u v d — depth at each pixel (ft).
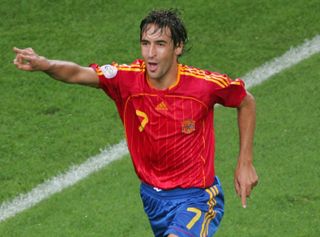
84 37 133.90
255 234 92.58
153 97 71.26
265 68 126.00
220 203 76.69
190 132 72.02
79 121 116.78
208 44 131.23
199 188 73.97
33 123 116.67
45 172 107.14
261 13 136.87
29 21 137.69
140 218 96.48
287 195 98.43
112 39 133.18
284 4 138.92
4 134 114.62
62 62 69.56
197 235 72.38
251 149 75.05
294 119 113.60
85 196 101.71
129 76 71.82
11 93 123.13
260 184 100.94
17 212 99.96
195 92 71.20
